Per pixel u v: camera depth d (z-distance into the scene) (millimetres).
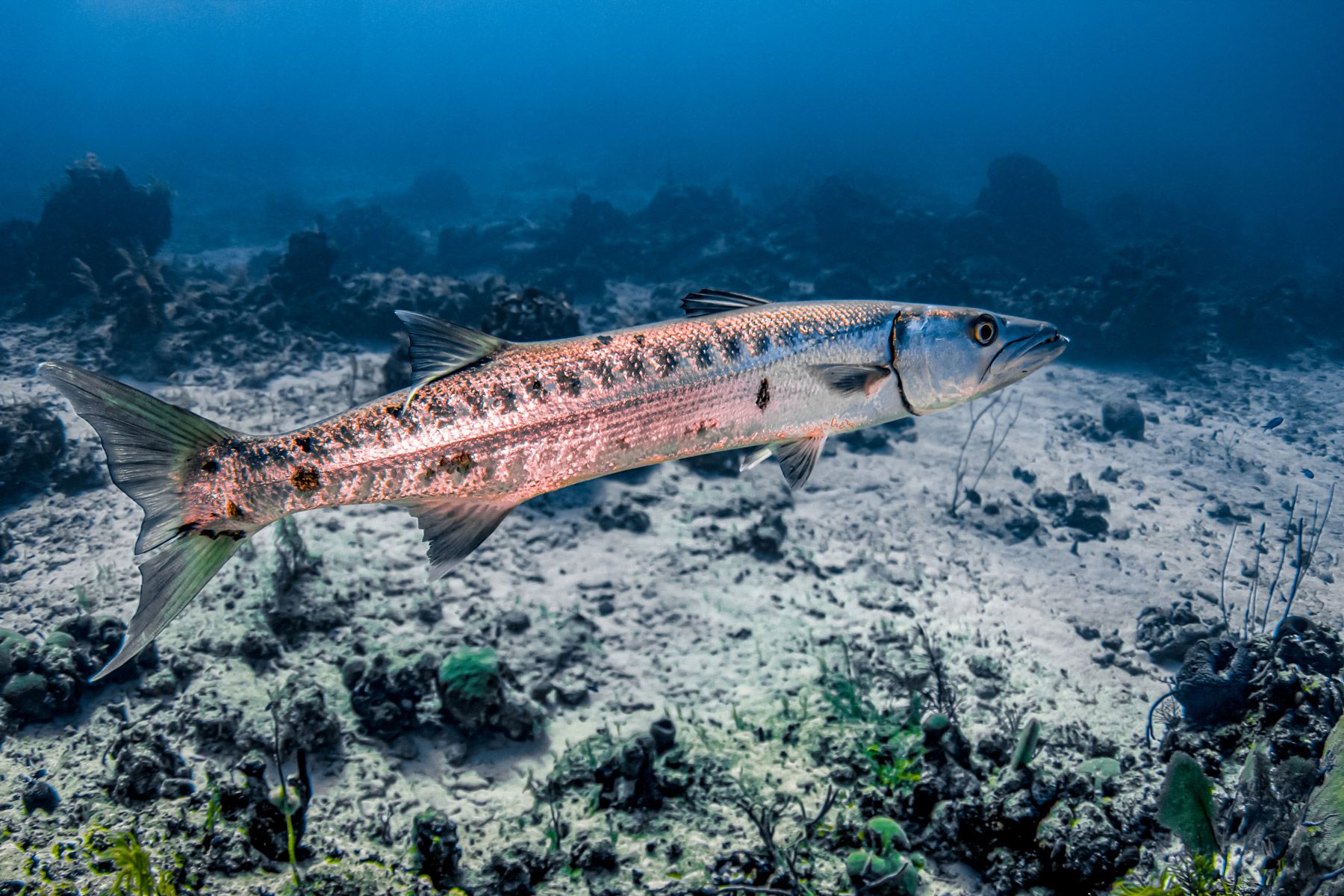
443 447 2928
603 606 10336
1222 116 121688
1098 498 14047
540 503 12609
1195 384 22281
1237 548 13336
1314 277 35500
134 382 17125
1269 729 6445
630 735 7699
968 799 6051
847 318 3492
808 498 14227
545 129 100625
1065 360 23859
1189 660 7641
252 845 5754
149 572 2762
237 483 2861
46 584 10109
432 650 8625
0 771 6754
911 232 33344
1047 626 10859
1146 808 5742
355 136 95562
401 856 6223
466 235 33375
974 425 18078
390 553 10961
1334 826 4602
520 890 5793
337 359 19172
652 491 13328
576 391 3051
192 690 7953
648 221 37469
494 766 7680
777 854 5895
